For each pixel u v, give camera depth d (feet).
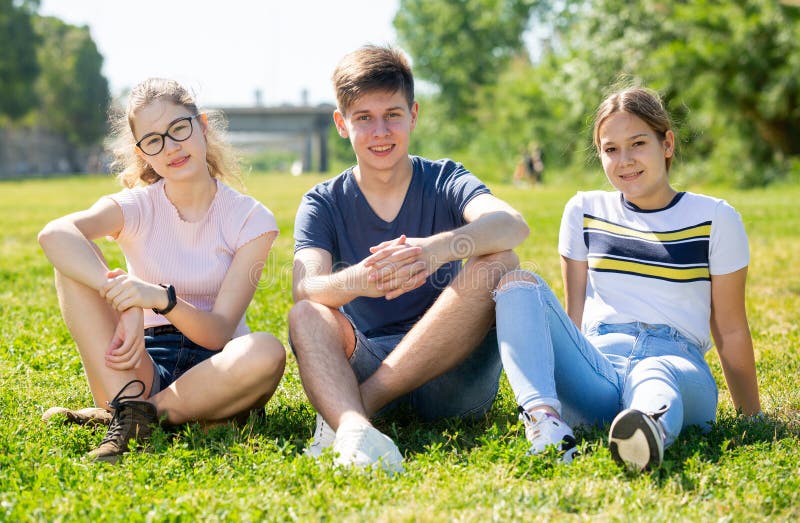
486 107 155.12
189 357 10.25
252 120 242.78
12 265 26.58
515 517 6.75
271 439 9.07
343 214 10.41
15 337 14.83
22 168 224.12
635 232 9.93
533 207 56.18
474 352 9.49
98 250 9.87
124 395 9.38
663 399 8.34
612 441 7.67
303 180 150.00
